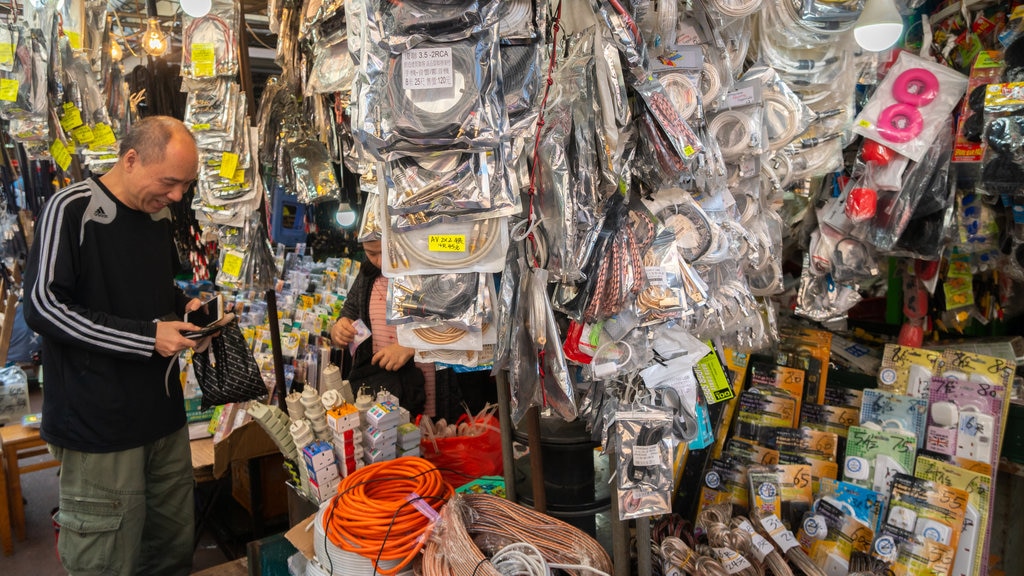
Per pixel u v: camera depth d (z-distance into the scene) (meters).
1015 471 1.89
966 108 1.72
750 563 1.48
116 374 1.95
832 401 2.14
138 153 1.88
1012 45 1.65
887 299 2.45
